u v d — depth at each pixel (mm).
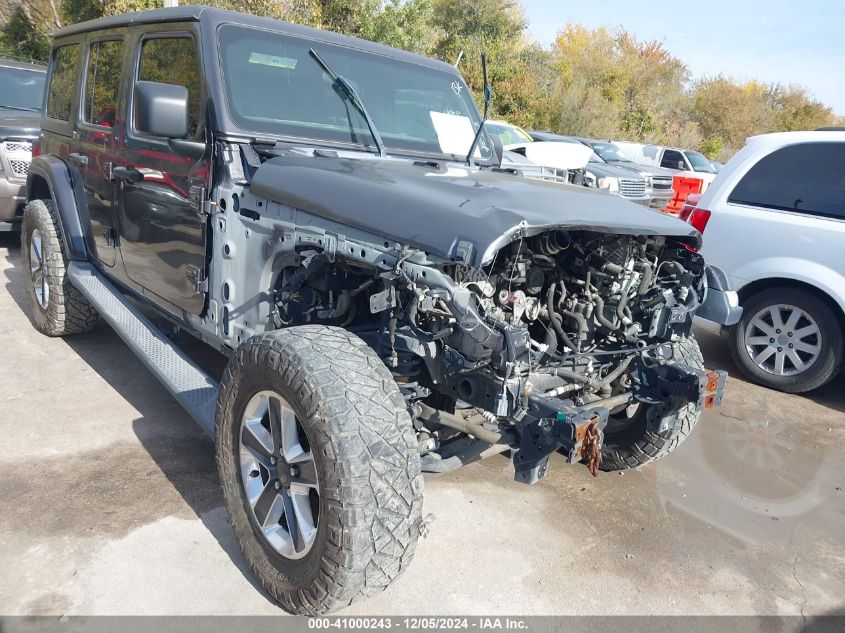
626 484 3666
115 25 4055
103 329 5336
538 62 29797
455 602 2598
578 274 2830
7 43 21172
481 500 3357
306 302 2744
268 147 3031
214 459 3480
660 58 38312
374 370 2258
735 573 2955
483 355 2211
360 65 3621
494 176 3148
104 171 4066
